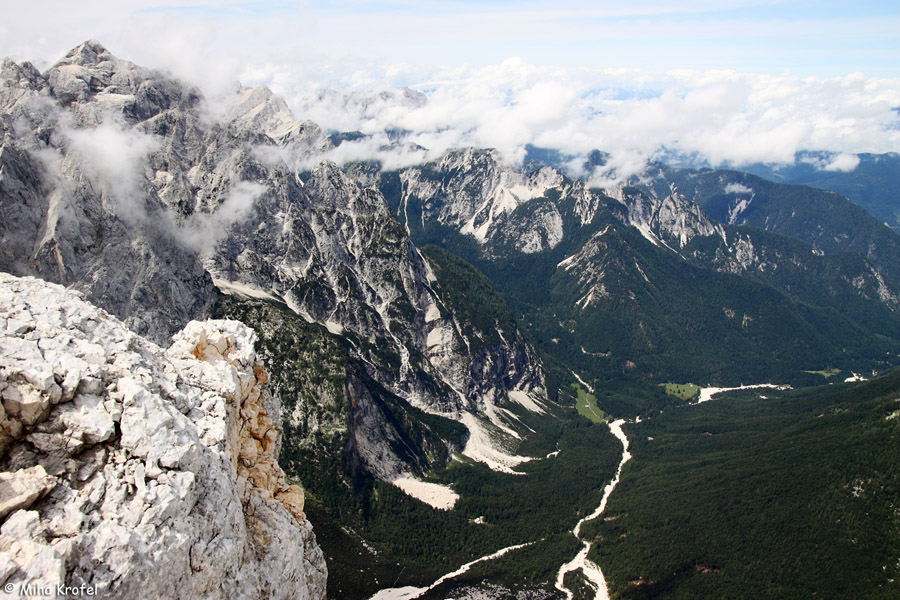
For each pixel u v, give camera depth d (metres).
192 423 32.38
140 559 25.17
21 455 26.52
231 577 31.38
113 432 28.14
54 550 23.05
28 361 27.58
